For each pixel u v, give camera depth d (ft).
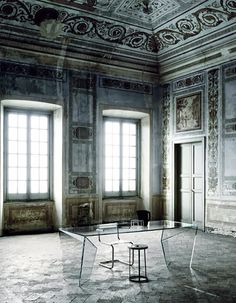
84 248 18.66
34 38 33.47
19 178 35.78
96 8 31.53
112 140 40.96
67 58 35.83
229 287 17.57
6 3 29.43
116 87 38.88
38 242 29.30
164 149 40.81
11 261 22.67
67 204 35.47
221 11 30.32
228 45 32.78
